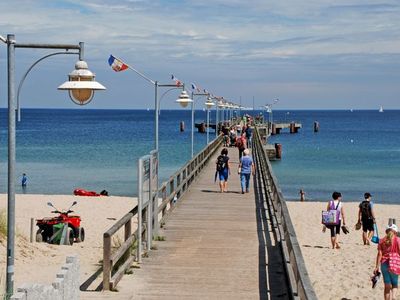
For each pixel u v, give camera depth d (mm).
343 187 48688
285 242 12633
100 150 79250
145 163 13242
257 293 11039
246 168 24938
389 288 13492
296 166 65062
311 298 7148
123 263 12250
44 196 35094
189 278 12000
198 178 30109
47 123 186750
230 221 18438
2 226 16609
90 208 30391
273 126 129375
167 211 19031
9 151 9266
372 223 21719
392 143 104000
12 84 9133
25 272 13922
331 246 21578
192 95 31781
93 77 9055
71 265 8305
